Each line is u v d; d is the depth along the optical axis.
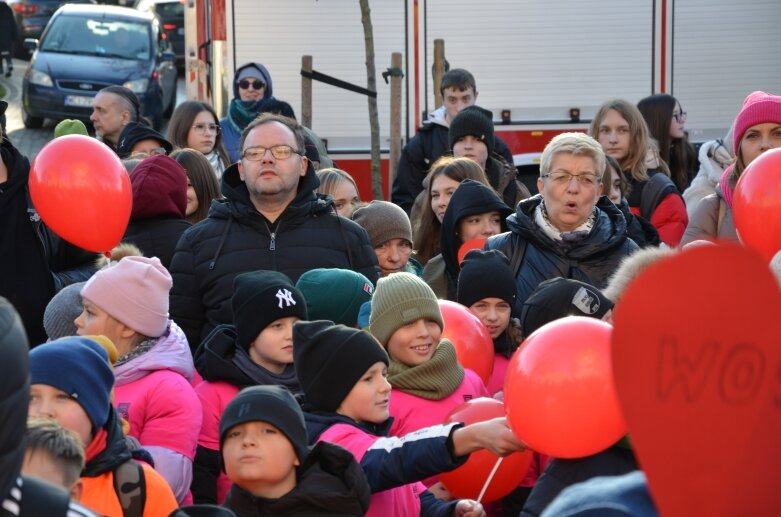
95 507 4.20
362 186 15.56
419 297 5.51
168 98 25.72
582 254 6.73
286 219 6.77
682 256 2.22
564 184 6.71
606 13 15.53
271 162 6.65
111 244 6.45
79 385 4.16
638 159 9.52
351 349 4.83
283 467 4.22
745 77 15.64
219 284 6.66
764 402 2.24
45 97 23.88
